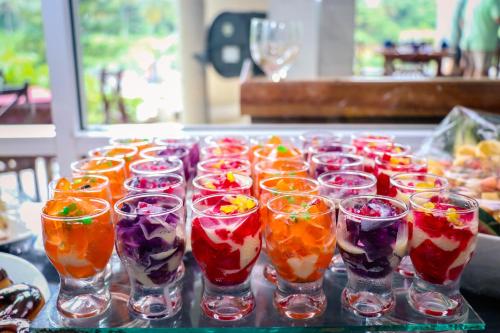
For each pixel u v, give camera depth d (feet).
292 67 6.57
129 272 2.61
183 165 3.78
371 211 2.53
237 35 9.02
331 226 2.54
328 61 6.47
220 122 6.16
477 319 2.56
